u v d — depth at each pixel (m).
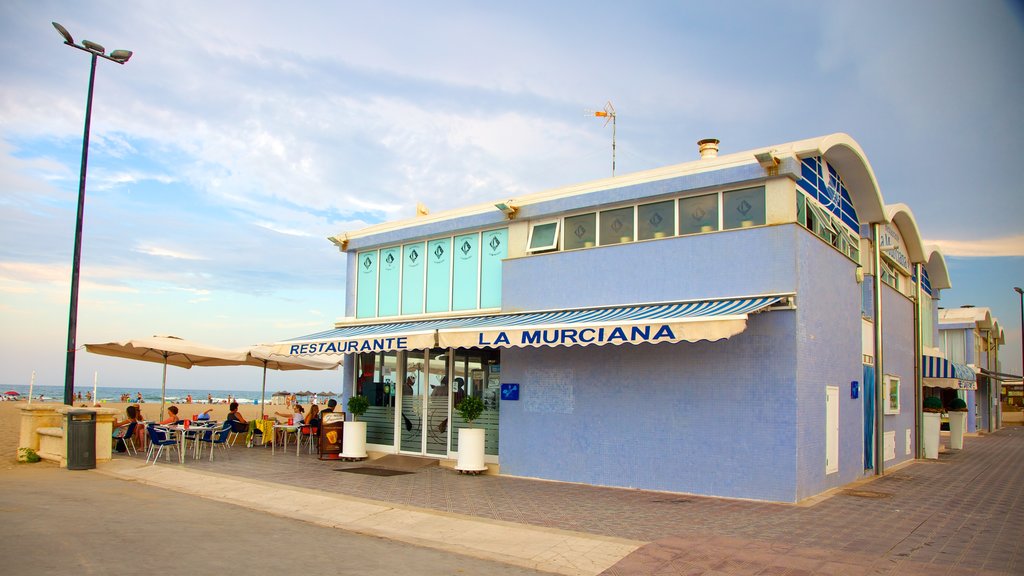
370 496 12.37
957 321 35.38
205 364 24.31
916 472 17.25
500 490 13.30
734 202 13.41
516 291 16.19
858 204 17.02
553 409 14.89
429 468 16.56
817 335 13.16
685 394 13.12
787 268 12.37
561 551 8.66
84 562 7.43
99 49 19.11
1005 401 64.25
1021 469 18.11
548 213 15.92
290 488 12.96
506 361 15.83
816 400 12.93
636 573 7.71
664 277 13.77
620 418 13.88
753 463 12.27
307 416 20.67
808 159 14.23
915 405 21.44
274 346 18.66
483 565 8.14
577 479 14.32
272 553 8.27
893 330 19.44
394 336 15.50
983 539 9.22
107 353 21.83
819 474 12.95
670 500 12.21
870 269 17.42
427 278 18.80
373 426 19.06
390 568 7.84
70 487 12.90
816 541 9.02
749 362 12.51
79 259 18.77
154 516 10.29
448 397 17.47
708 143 14.98
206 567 7.45
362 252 20.67
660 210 14.38
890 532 9.62
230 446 21.03
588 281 14.88
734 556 8.24
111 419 16.69
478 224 17.45
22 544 8.15
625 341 11.74
